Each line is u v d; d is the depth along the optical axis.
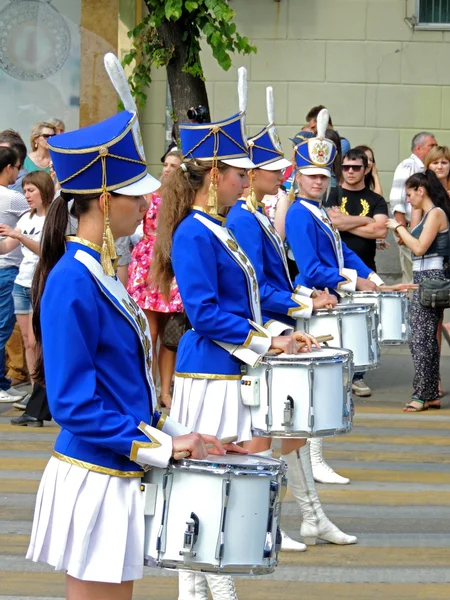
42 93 12.82
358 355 6.88
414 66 13.97
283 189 9.50
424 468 8.21
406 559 6.19
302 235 7.48
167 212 5.13
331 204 10.43
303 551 6.32
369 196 10.45
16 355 11.31
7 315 10.23
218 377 5.25
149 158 14.04
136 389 3.70
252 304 5.25
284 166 6.30
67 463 3.64
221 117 13.99
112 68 3.71
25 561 6.08
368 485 7.71
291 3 13.87
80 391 3.51
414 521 6.90
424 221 10.17
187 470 3.62
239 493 3.63
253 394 5.28
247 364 5.32
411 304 10.34
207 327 5.05
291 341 5.43
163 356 9.88
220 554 3.61
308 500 6.41
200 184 5.10
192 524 3.60
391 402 10.67
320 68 13.98
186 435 3.67
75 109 12.84
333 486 7.67
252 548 3.66
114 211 3.67
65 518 3.58
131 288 9.59
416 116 14.05
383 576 5.91
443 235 10.17
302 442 6.38
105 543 3.57
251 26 13.93
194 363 5.29
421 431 9.44
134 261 9.59
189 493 3.63
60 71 12.78
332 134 8.12
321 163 7.47
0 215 10.02
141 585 5.77
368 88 14.01
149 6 11.55
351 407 5.55
